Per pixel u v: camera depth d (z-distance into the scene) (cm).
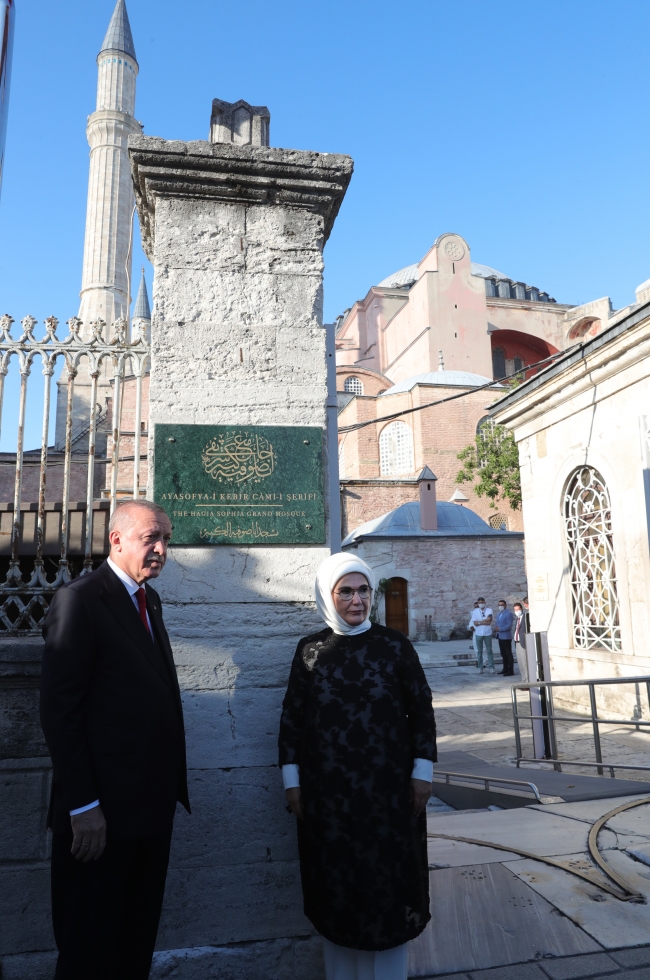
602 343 903
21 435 337
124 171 4338
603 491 972
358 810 248
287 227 351
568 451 1045
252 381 334
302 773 264
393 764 254
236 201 347
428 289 4688
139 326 354
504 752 793
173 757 246
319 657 273
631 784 553
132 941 236
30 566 395
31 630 325
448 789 620
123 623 245
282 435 331
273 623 316
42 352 345
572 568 1052
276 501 325
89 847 218
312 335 344
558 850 397
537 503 1138
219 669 307
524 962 280
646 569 867
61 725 222
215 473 322
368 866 243
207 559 315
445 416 3684
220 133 362
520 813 487
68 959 218
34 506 367
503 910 322
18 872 286
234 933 286
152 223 375
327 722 260
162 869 243
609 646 961
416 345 4809
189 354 331
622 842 405
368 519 3191
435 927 308
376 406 3819
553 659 1084
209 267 340
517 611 1557
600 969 272
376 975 242
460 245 4828
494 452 2875
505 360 5309
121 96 4394
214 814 295
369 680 262
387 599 2361
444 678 1540
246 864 292
